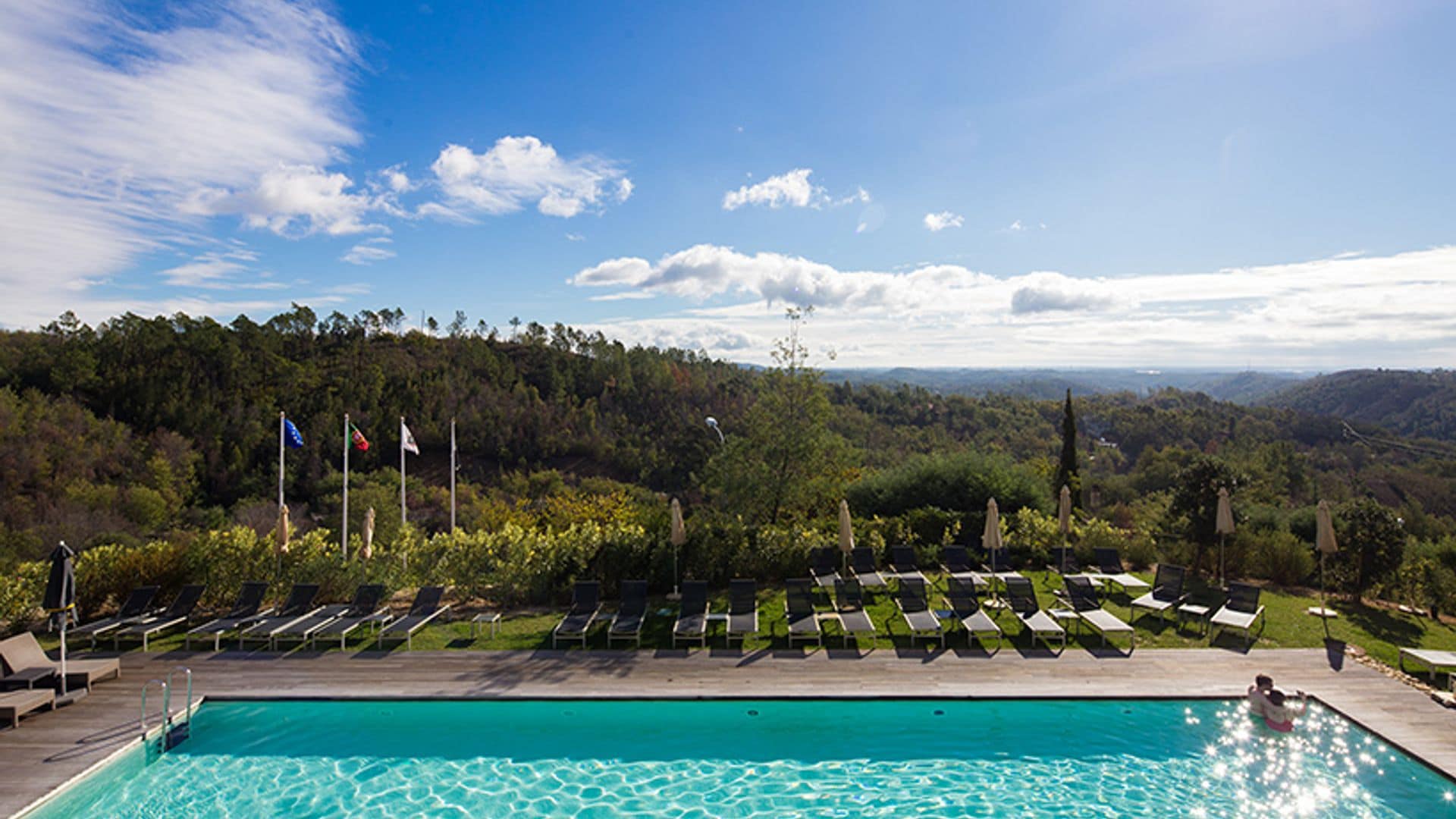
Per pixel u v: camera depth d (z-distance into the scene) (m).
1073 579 12.16
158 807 6.72
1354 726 7.91
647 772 7.37
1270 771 7.18
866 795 6.93
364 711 8.66
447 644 10.68
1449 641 10.43
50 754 7.23
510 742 7.98
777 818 6.56
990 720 8.36
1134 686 8.85
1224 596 12.94
